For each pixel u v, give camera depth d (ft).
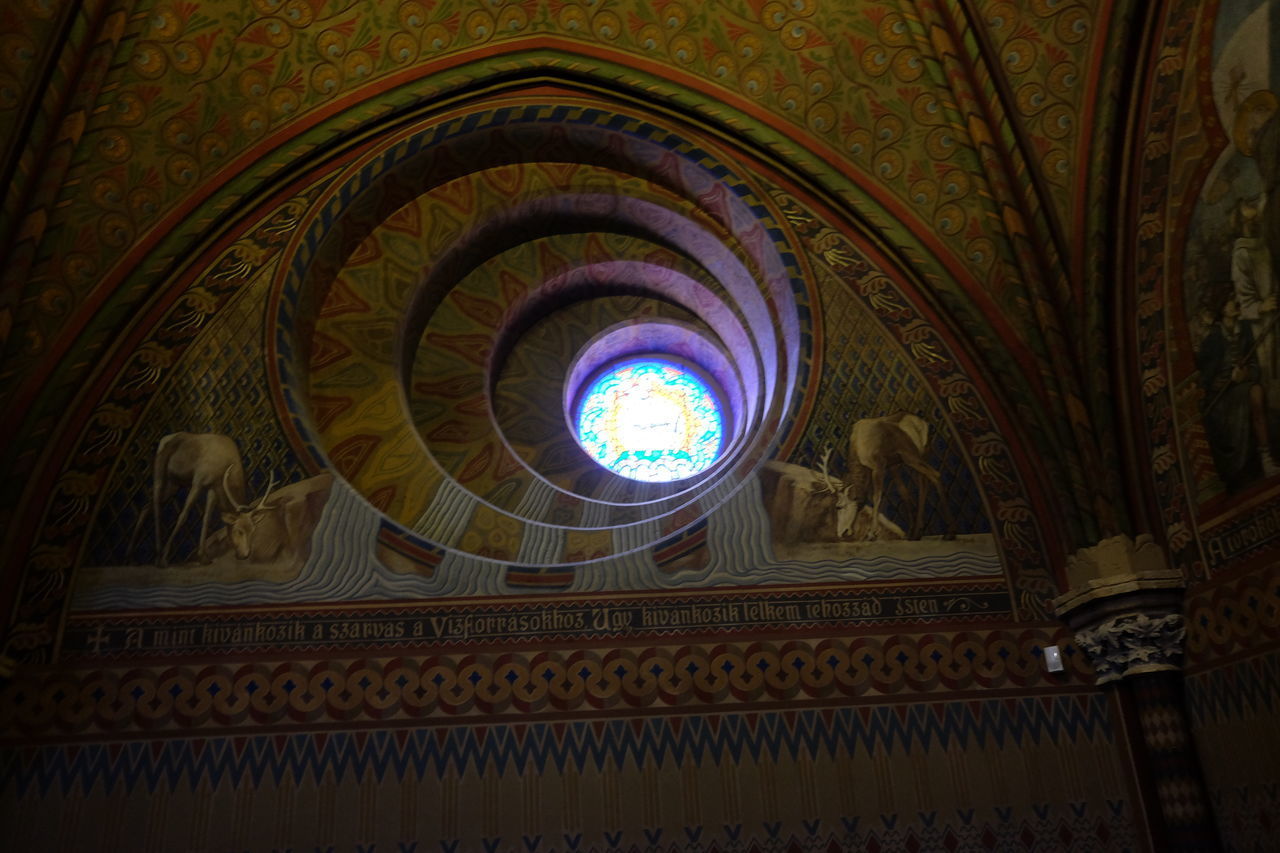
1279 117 19.58
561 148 26.55
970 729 21.45
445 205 26.50
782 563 22.80
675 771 20.85
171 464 22.47
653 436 29.63
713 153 25.80
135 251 23.34
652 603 22.26
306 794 20.03
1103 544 22.09
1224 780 20.02
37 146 21.59
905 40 24.09
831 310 25.11
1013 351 24.22
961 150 24.50
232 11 22.97
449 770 20.49
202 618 21.24
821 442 24.09
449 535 23.35
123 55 22.39
